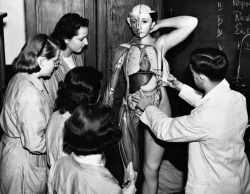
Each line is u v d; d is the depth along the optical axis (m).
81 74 1.84
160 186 3.30
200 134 1.92
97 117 1.48
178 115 3.49
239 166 2.04
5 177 2.19
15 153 2.16
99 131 1.46
